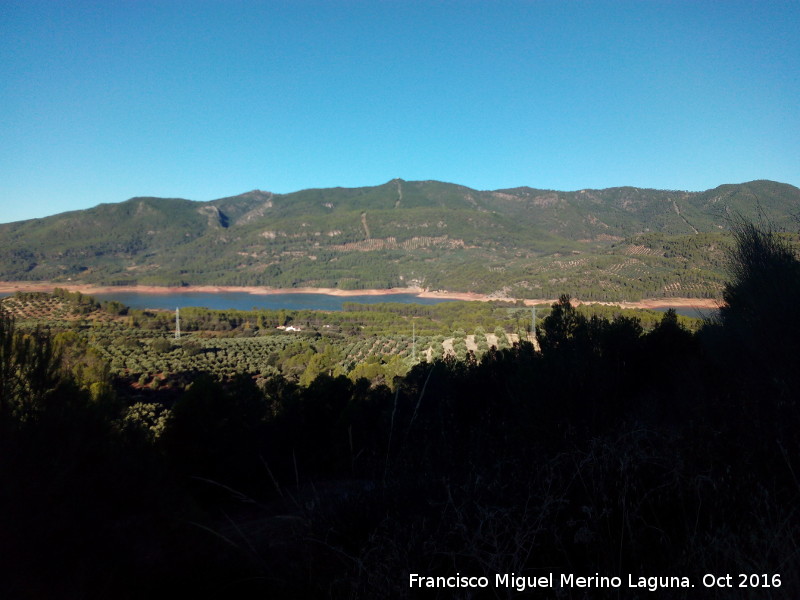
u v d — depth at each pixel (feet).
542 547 5.69
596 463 6.43
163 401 63.98
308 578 6.26
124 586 7.02
